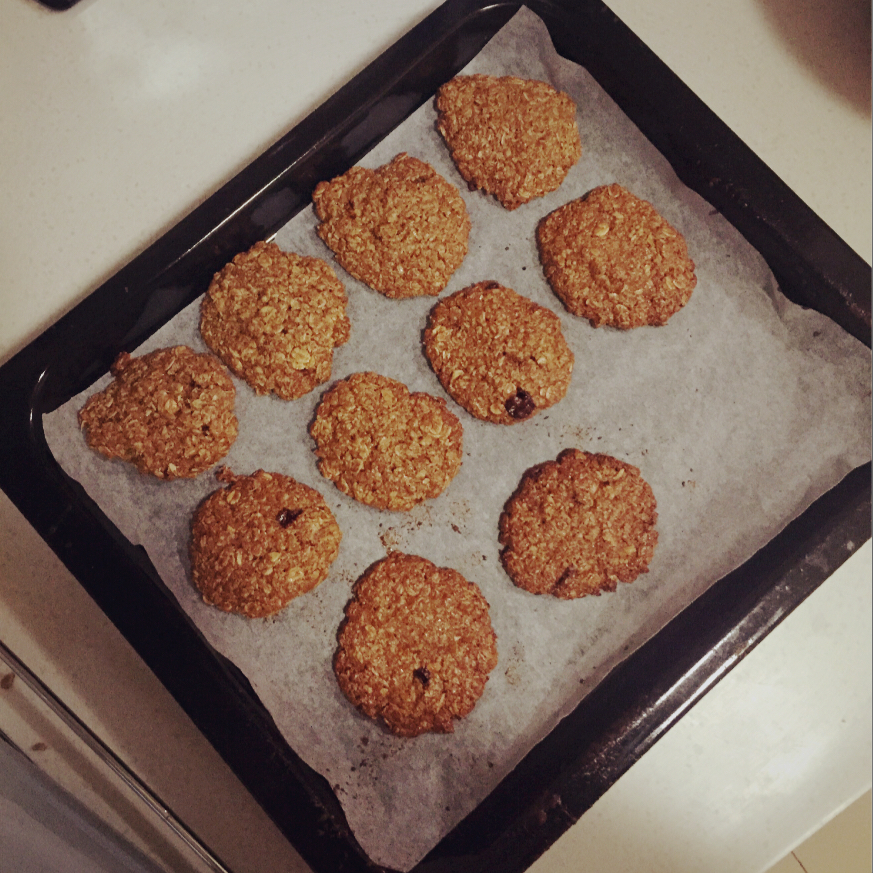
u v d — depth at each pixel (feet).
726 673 1.74
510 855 1.70
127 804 1.77
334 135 1.79
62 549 1.74
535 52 1.86
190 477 1.83
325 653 1.81
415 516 1.87
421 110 1.88
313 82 1.92
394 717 1.78
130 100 1.91
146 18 1.92
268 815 1.70
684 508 1.86
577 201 1.88
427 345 1.87
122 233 1.88
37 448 1.75
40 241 1.87
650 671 1.77
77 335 1.75
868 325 1.81
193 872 1.76
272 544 1.79
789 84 1.95
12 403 1.75
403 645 1.80
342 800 1.76
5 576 1.81
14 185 1.88
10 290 1.86
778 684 1.91
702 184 1.85
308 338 1.83
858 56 1.96
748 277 1.88
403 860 1.74
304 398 1.88
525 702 1.81
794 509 1.83
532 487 1.84
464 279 1.91
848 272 1.81
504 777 1.77
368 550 1.86
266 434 1.87
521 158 1.85
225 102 1.91
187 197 1.89
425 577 1.82
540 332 1.86
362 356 1.89
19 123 1.89
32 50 1.91
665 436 1.88
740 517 1.84
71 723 1.71
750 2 1.96
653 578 1.85
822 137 1.95
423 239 1.84
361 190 1.84
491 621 1.84
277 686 1.79
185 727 1.82
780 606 1.76
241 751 1.71
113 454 1.79
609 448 1.88
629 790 1.88
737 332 1.89
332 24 1.93
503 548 1.86
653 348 1.90
